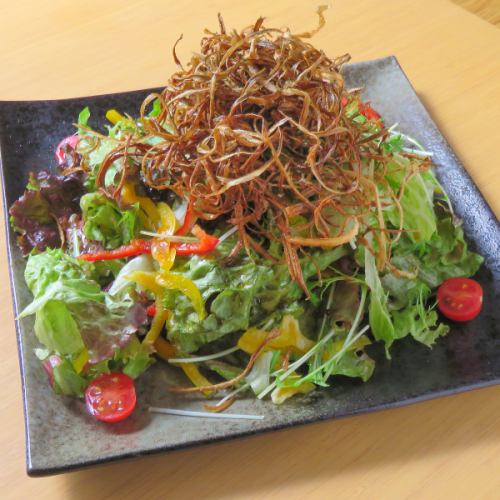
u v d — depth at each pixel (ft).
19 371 1.34
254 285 1.27
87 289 1.29
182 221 1.36
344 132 1.34
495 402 1.28
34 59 2.06
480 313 1.40
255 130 1.29
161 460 1.19
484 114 1.90
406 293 1.40
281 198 1.32
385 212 1.44
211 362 1.32
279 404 1.24
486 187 1.72
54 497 1.14
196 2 2.25
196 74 1.36
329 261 1.36
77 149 1.54
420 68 2.02
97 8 2.23
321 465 1.19
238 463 1.19
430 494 1.15
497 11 2.60
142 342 1.30
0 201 1.67
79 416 1.19
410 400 1.22
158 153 1.35
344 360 1.29
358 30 2.14
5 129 1.69
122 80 2.00
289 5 2.23
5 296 1.47
